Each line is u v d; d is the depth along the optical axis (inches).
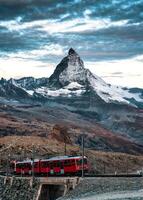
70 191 3132.4
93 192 2861.7
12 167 5172.2
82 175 3508.9
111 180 2962.6
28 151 7652.6
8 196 3966.5
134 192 2546.8
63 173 3986.2
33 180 3752.5
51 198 3604.8
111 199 2472.9
